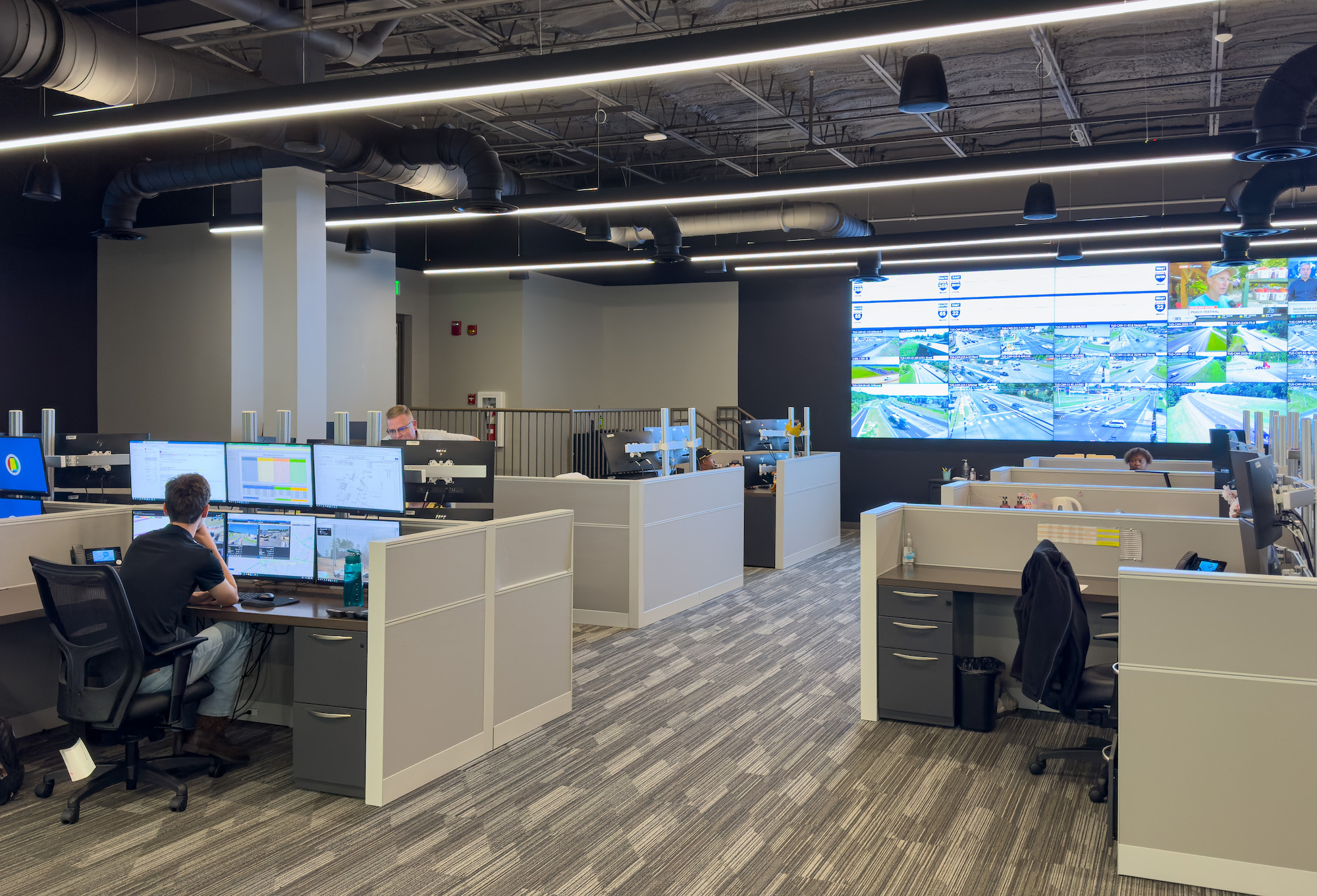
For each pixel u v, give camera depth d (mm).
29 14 5379
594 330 14578
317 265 8445
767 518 9367
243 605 3951
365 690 3693
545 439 13570
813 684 5398
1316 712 2939
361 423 7449
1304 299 10555
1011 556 4887
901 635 4699
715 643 6367
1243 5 6852
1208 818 3059
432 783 3920
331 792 3783
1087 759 3936
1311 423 4480
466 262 11398
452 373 13656
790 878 3129
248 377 9688
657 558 7016
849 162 11250
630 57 4320
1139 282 11258
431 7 6250
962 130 9977
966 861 3254
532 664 4602
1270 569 4008
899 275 12484
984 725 4570
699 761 4191
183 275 9719
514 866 3195
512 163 11242
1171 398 11133
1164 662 3100
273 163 8195
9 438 4938
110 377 10070
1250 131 5789
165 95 6180
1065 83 8430
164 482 4660
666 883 3090
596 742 4434
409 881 3086
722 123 9836
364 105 4934
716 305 13766
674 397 14055
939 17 3805
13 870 3129
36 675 4473
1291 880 2971
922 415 12414
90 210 9953
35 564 3436
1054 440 11695
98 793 3779
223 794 3781
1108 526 4688
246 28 7457
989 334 12008
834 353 12953
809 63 7996
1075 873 3170
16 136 5848
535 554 4609
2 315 9062
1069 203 11211
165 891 2996
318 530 4246
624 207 9164
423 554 3850
